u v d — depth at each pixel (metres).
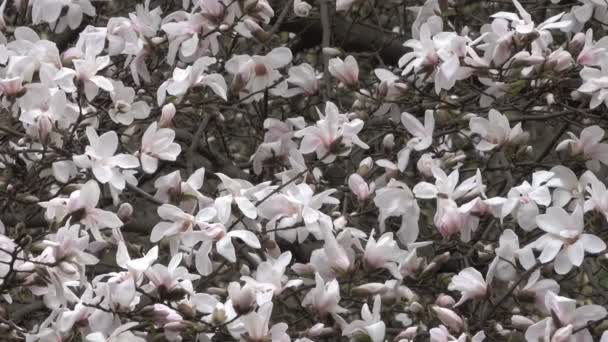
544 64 6.12
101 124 7.23
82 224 5.91
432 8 7.53
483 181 7.66
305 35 10.06
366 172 6.47
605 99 6.13
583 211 5.32
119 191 5.87
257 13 6.59
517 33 6.11
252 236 5.40
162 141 5.84
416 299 5.67
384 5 9.69
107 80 5.93
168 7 9.35
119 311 5.06
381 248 5.47
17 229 5.22
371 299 5.66
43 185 6.41
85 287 5.90
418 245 5.77
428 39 6.15
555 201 5.61
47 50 6.09
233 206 5.82
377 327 5.01
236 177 8.27
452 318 5.27
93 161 5.48
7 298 5.50
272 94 8.10
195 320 5.18
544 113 7.27
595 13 6.68
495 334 5.82
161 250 5.82
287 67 9.37
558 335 4.83
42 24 8.52
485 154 8.18
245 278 5.30
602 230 5.39
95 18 8.04
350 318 7.34
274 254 5.94
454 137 8.95
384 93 6.65
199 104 6.39
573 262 5.04
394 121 6.95
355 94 7.56
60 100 5.75
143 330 5.24
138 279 5.16
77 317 5.13
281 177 6.35
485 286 5.36
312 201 5.69
